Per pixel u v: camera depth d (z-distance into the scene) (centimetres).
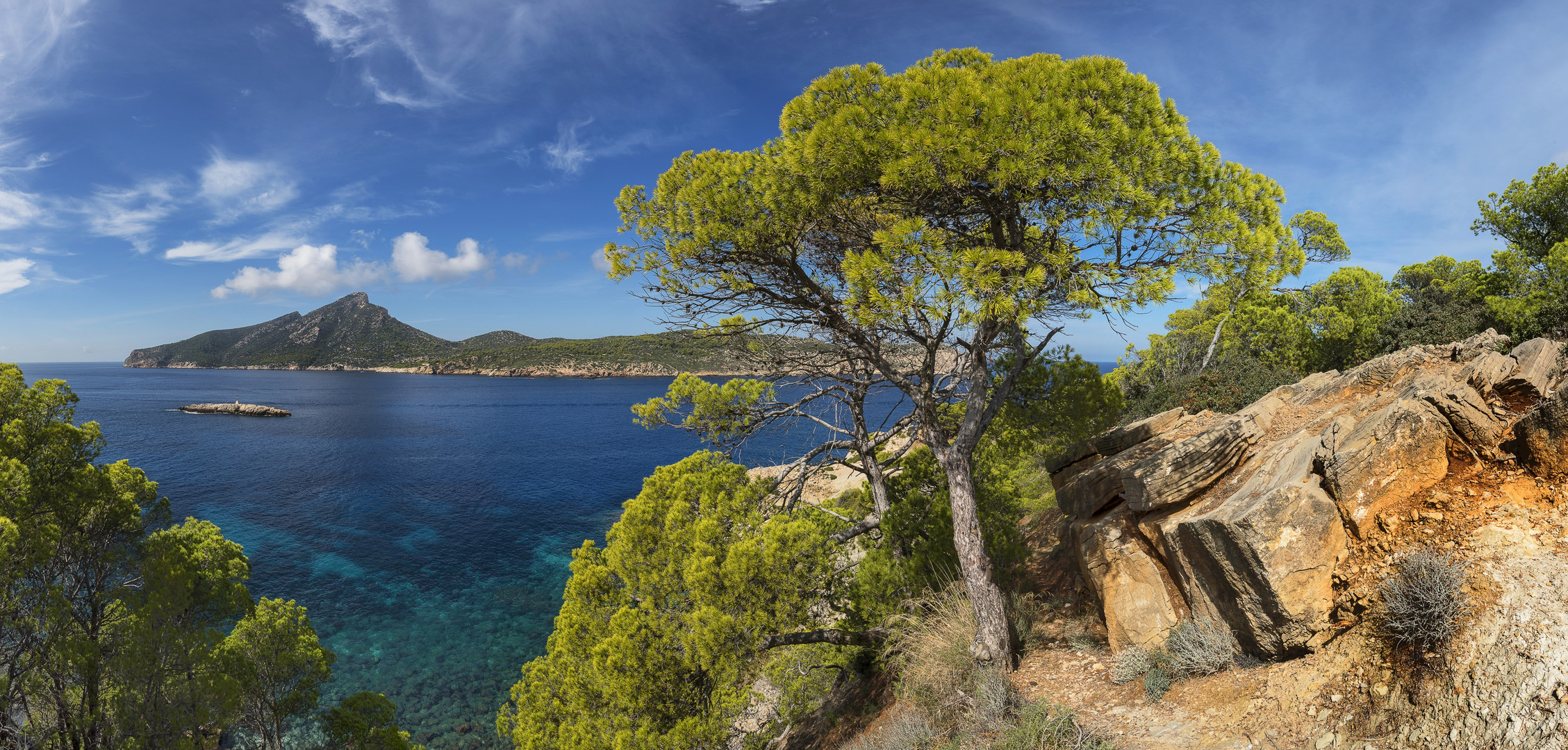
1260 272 760
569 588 1202
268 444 8312
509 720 1396
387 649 2575
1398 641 530
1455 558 536
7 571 1159
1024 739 639
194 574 1502
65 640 1238
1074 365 1188
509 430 10294
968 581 847
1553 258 1872
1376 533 609
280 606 1709
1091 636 864
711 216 829
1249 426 841
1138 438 1055
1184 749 576
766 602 985
